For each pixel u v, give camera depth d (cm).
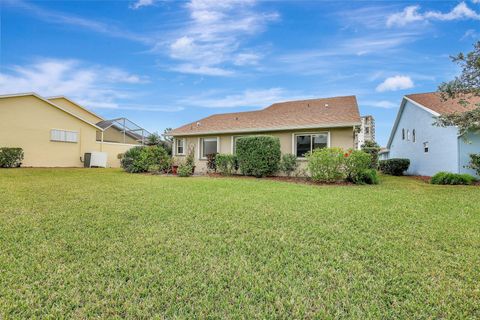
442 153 1313
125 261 308
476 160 1097
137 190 795
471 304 232
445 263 308
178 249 344
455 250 347
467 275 281
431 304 233
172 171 1455
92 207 562
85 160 1900
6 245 351
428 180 1263
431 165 1451
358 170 1062
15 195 684
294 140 1352
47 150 1745
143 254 328
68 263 303
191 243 365
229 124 1582
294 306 230
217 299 239
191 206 581
